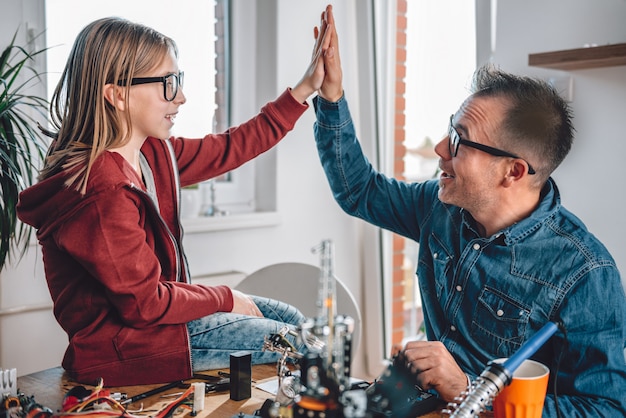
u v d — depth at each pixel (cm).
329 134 174
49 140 222
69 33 225
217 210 259
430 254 160
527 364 113
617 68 202
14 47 207
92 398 110
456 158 142
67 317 147
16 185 182
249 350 148
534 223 141
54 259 147
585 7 206
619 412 127
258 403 127
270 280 209
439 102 268
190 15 255
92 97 146
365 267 300
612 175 205
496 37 230
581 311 133
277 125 183
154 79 148
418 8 271
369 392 105
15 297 213
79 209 137
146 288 137
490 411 122
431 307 157
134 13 240
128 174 144
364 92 287
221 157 182
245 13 270
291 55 273
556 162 140
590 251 136
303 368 118
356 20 286
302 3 274
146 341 140
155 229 148
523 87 140
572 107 213
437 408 125
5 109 183
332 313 90
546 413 120
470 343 146
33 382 139
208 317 149
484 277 144
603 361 129
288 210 277
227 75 270
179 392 134
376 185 176
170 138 180
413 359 125
